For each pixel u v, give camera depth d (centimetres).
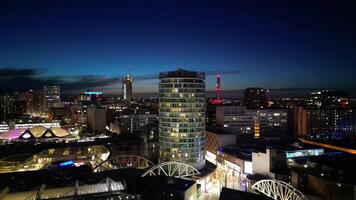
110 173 18350
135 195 13050
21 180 16212
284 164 18588
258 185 15825
